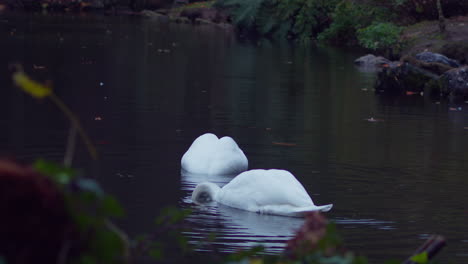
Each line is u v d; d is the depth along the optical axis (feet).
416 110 51.57
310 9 112.47
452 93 60.18
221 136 39.11
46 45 82.94
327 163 33.27
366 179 30.37
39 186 7.36
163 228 9.97
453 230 23.49
